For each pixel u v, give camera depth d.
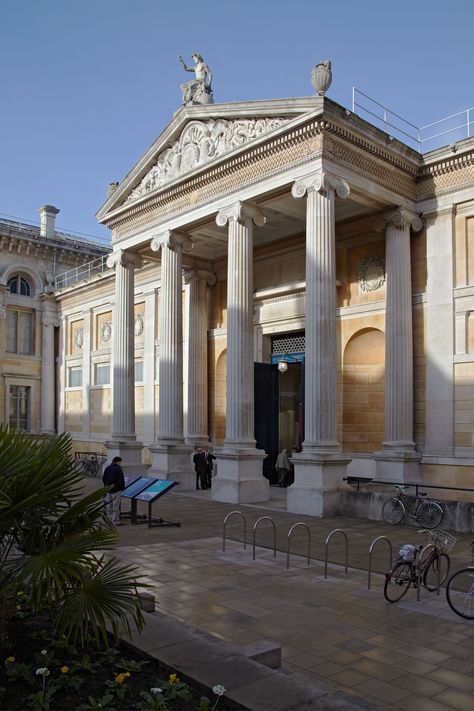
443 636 8.74
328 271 20.55
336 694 5.79
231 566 12.83
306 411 20.64
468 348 22.19
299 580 11.73
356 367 26.06
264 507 21.47
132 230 29.61
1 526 6.15
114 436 29.94
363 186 21.88
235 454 22.77
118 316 30.28
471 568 9.73
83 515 6.88
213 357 32.50
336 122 20.73
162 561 13.26
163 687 5.71
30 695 5.49
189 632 7.14
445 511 17.14
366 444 25.55
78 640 6.75
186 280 32.62
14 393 46.81
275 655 6.92
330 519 18.91
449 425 22.30
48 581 5.68
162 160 27.98
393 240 23.45
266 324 29.78
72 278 50.47
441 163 23.08
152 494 17.38
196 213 25.78
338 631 8.91
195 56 26.88
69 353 46.72
